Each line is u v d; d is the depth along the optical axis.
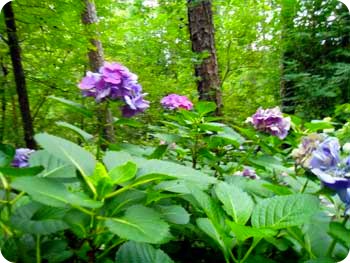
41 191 0.67
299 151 1.08
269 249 1.00
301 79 5.86
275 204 0.81
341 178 0.85
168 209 0.93
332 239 0.91
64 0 3.41
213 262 1.02
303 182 1.18
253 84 8.03
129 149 1.40
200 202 0.82
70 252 0.84
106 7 5.77
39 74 3.82
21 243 0.78
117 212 0.77
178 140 1.76
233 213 0.84
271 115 1.73
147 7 6.93
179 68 5.91
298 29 6.57
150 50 6.04
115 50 5.32
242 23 7.10
